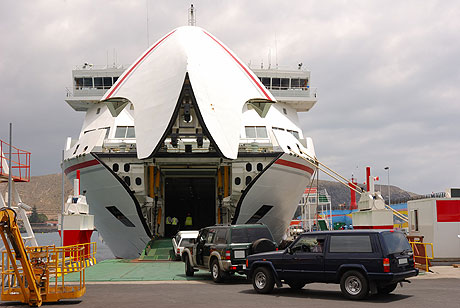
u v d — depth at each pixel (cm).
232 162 2598
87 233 2228
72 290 1266
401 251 1192
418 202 2178
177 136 2288
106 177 2509
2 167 1886
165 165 2819
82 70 3309
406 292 1287
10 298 1180
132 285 1559
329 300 1173
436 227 2056
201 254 1686
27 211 1912
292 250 1280
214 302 1159
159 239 2872
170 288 1463
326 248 1224
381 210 2286
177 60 2341
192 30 2638
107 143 2580
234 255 1528
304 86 3409
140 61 2533
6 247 1159
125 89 2383
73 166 2678
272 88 3372
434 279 1589
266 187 2581
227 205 2653
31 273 1163
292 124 3153
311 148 3083
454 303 1081
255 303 1134
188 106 2239
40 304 1169
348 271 1183
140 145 2175
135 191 2555
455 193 2127
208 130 2145
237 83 2417
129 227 2697
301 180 2761
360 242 1180
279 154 2569
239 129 2248
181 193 3881
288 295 1277
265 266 1327
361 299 1160
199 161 2628
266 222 2806
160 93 2258
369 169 2364
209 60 2405
